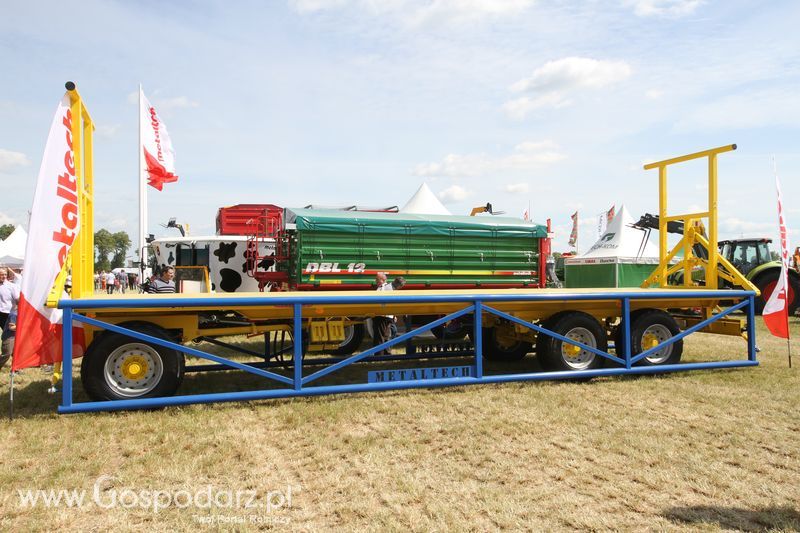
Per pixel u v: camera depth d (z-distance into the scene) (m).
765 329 12.30
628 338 6.95
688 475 3.81
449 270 10.26
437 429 4.81
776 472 3.89
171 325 5.79
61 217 5.12
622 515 3.24
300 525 3.13
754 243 16.95
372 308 6.45
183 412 5.28
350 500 3.44
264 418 5.13
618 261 20.80
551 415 5.21
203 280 11.82
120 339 5.30
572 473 3.87
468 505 3.36
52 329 5.14
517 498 3.46
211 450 4.30
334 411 5.32
